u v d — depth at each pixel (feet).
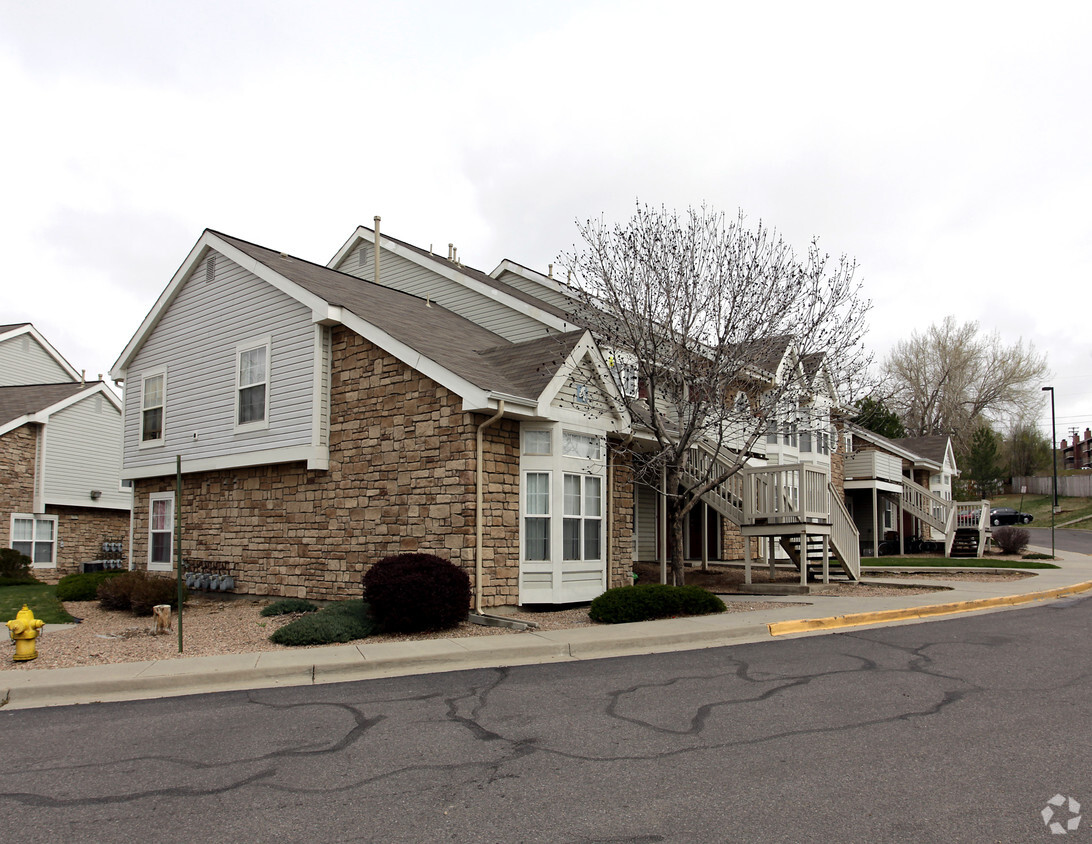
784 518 56.03
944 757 18.65
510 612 42.78
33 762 19.52
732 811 15.65
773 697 24.54
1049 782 16.97
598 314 49.37
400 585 36.83
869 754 18.95
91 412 89.61
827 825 14.90
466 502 41.86
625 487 52.31
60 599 55.57
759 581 63.10
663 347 48.83
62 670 29.63
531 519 44.70
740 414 51.67
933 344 194.90
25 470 82.64
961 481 209.87
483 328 65.62
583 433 47.09
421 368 44.06
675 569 49.73
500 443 43.65
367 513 46.68
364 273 79.36
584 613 43.16
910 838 14.28
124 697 26.84
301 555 50.39
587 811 15.83
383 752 19.81
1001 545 97.86
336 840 14.70
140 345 64.03
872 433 124.26
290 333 51.70
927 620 41.39
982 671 28.02
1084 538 136.98
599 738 20.66
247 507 54.70
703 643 34.91
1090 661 29.73
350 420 48.39
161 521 61.93
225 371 56.29
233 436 54.75
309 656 31.37
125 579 50.85
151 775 18.40
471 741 20.62
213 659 31.12
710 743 20.04
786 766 18.20
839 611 41.83
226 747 20.45
